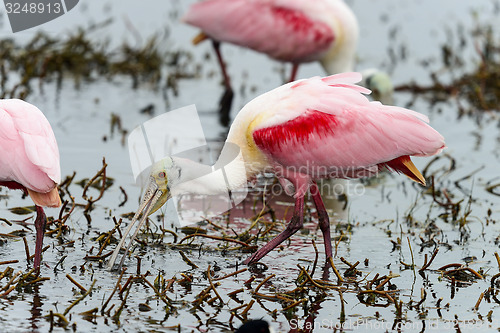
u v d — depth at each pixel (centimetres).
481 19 2802
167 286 1073
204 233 1312
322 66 2039
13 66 2188
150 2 2845
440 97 2206
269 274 1161
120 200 1416
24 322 962
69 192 1434
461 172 1656
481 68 2277
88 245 1219
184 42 2580
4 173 1102
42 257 1163
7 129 1107
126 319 985
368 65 2444
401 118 1220
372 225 1370
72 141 1720
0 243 1204
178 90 2167
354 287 1121
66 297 1038
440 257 1234
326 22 1964
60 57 2250
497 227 1359
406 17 2852
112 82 2206
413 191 1562
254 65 2453
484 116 2053
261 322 912
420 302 1074
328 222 1241
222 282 1121
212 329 971
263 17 1978
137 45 2447
